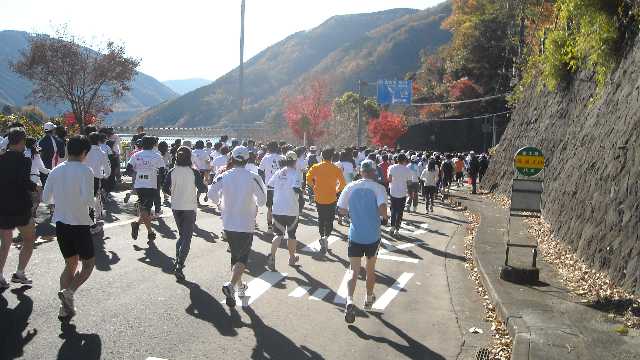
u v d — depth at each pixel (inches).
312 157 753.0
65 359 200.5
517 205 354.3
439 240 539.8
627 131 372.5
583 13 495.8
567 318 266.5
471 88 2561.5
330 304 297.1
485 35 2479.1
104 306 262.7
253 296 300.8
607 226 355.9
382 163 697.0
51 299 266.5
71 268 249.0
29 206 277.1
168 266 349.7
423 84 3083.2
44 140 508.1
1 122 759.7
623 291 300.4
